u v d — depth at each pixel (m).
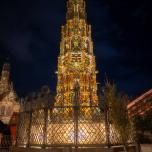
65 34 81.25
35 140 16.44
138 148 16.64
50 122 16.52
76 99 17.48
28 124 17.47
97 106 16.75
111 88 17.52
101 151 14.89
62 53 76.62
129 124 17.08
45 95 17.70
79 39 77.50
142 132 17.83
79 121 16.31
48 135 16.17
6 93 72.19
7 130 34.12
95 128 16.16
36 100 17.97
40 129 16.42
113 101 17.00
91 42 79.62
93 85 66.19
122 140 16.27
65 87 65.88
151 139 17.61
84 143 15.69
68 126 16.31
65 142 15.81
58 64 74.38
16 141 18.30
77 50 74.38
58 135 16.11
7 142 25.47
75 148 15.19
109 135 15.73
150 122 17.95
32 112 17.67
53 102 17.36
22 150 16.67
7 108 68.62
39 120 16.81
